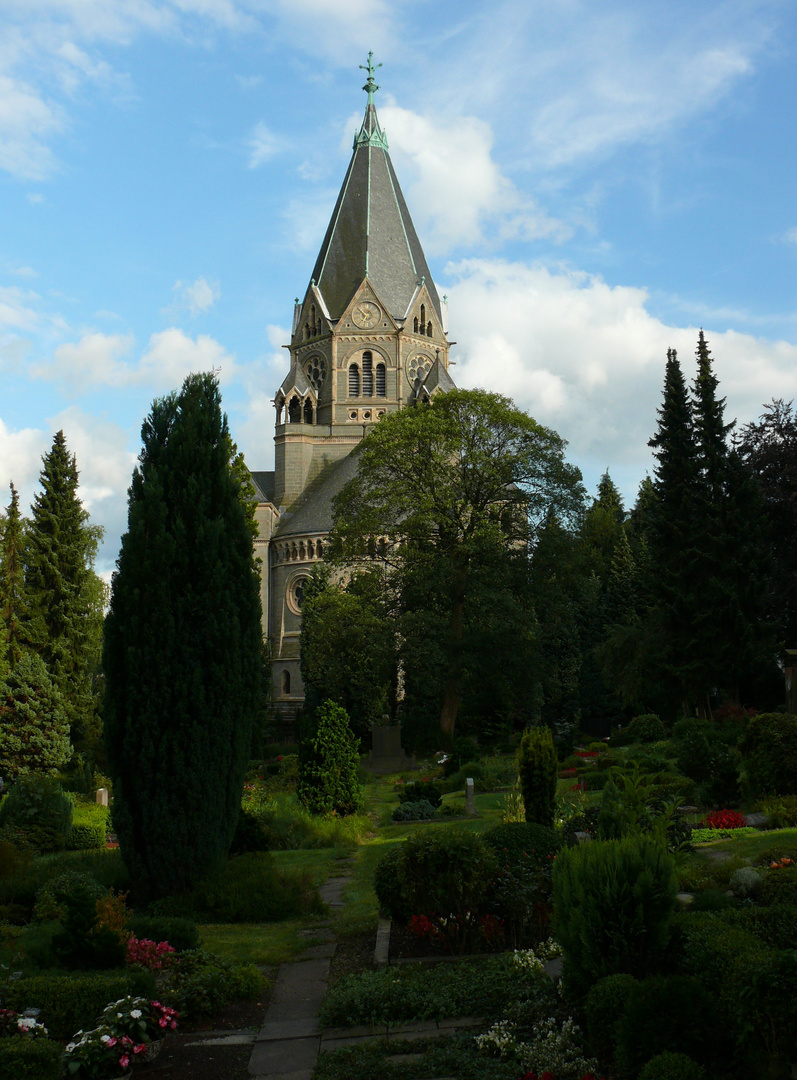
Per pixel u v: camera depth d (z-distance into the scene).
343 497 58.06
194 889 18.72
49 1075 9.91
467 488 54.50
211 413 21.33
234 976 13.34
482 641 52.31
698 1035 8.97
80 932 13.66
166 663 19.11
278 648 92.94
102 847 27.47
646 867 10.57
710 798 26.14
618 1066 9.23
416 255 110.56
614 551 83.69
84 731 59.56
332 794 30.31
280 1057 11.16
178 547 19.66
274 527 97.62
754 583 51.19
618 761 38.16
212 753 19.12
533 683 55.16
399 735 53.97
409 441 53.91
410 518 53.88
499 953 14.13
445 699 54.56
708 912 11.90
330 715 31.34
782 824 22.16
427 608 54.84
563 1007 11.23
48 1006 11.33
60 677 60.59
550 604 54.31
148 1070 10.94
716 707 54.94
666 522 54.41
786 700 46.91
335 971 14.31
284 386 104.56
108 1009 11.13
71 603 63.66
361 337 105.12
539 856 16.30
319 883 20.95
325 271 108.50
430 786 33.97
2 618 62.66
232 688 19.52
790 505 54.62
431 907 14.66
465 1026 11.50
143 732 18.88
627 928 10.39
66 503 65.25
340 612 54.38
